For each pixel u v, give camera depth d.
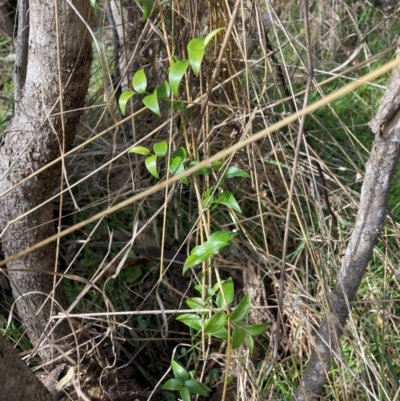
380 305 1.15
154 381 1.31
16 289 1.07
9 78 1.64
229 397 1.19
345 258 0.85
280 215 1.29
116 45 1.39
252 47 1.09
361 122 1.73
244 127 1.00
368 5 2.08
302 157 1.30
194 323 0.91
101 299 1.35
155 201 1.46
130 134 1.52
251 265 1.33
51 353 1.15
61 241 1.45
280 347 1.25
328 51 1.95
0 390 0.76
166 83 0.83
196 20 0.94
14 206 1.03
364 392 1.06
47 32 0.88
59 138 0.98
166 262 1.41
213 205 0.97
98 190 1.53
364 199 0.78
